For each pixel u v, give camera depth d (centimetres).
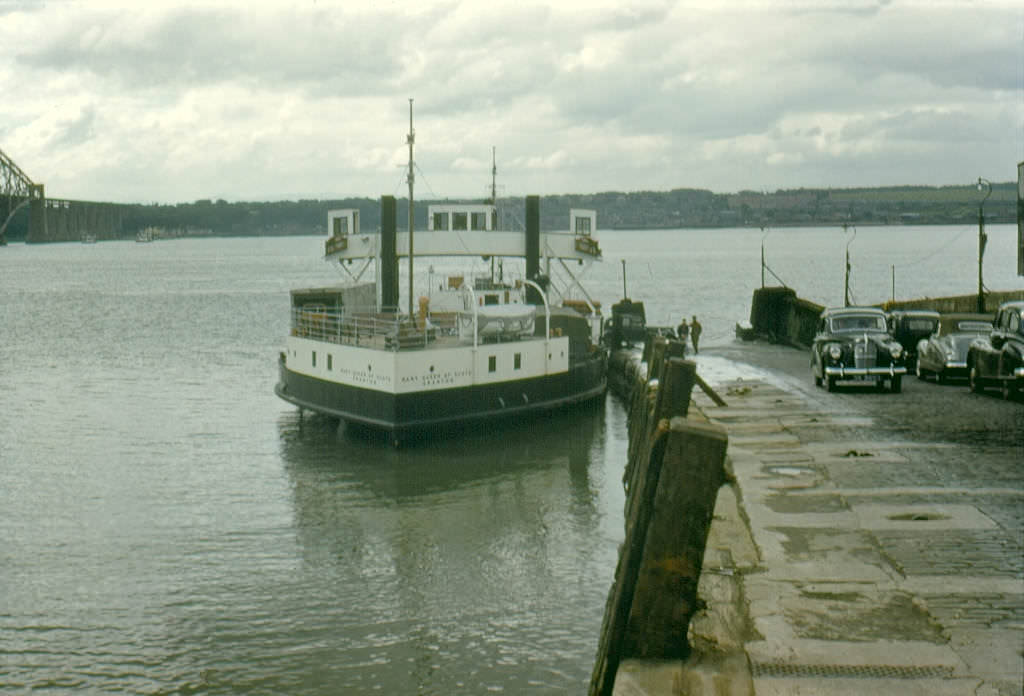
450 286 5156
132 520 2723
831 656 955
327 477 3164
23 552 2458
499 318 3728
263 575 2294
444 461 3347
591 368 4300
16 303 12525
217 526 2673
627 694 875
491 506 2836
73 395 4953
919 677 909
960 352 3297
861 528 1406
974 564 1237
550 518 2723
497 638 1931
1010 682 897
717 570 1214
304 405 3916
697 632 1011
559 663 1823
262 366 6091
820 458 1947
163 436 3850
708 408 2742
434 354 3478
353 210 5347
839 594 1127
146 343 7569
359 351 3553
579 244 5297
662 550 930
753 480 1736
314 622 2017
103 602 2128
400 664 1827
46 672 1812
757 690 883
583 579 2244
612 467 3281
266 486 3070
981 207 5419
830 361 3114
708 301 12319
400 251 5153
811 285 15662
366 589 2191
